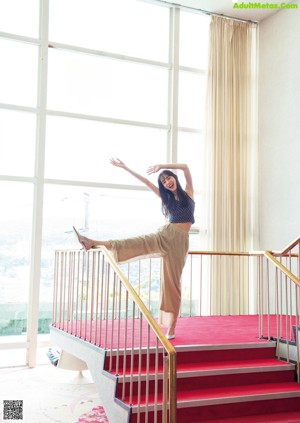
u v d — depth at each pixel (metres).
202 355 4.16
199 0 7.16
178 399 3.51
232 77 7.61
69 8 6.80
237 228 7.42
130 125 7.00
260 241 7.56
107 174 6.79
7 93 6.29
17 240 6.27
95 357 3.93
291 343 4.37
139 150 7.10
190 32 7.64
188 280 7.32
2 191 6.23
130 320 5.70
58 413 4.22
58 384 5.19
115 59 6.96
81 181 6.59
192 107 7.54
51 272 6.40
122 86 7.05
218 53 7.52
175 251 4.14
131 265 6.79
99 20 6.96
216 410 3.57
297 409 3.87
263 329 5.15
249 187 7.61
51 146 6.53
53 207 6.48
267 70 7.59
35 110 6.34
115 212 6.83
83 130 6.75
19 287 6.25
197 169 7.46
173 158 7.22
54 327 5.29
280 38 7.36
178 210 4.18
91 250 4.05
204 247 7.21
